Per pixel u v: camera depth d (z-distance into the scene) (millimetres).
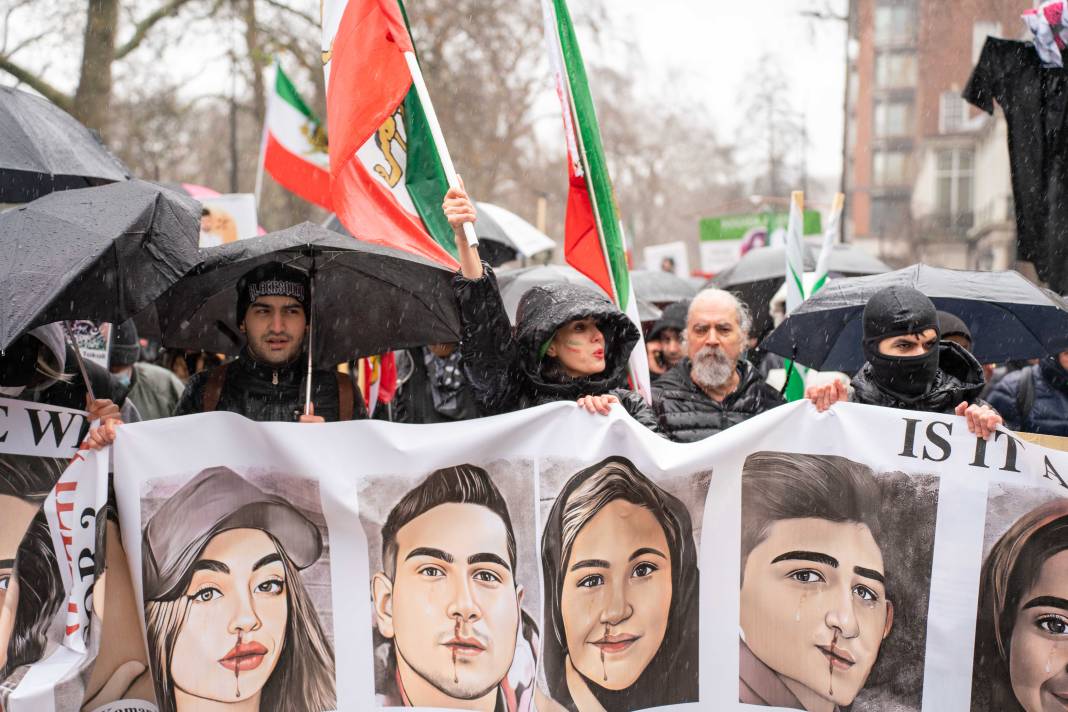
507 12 25547
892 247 46281
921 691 3568
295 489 3492
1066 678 3529
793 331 4574
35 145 4125
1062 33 5250
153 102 20453
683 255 15594
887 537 3590
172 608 3457
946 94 42938
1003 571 3547
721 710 3588
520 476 3576
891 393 3844
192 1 17375
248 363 3967
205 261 3506
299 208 25484
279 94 8828
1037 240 5391
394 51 4156
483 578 3549
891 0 45750
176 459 3461
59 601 3426
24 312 2986
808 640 3592
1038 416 5219
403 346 4059
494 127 26891
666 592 3602
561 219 35094
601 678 3572
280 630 3486
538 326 3801
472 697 3527
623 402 3914
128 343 6047
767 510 3613
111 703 3449
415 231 4156
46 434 3533
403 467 3523
